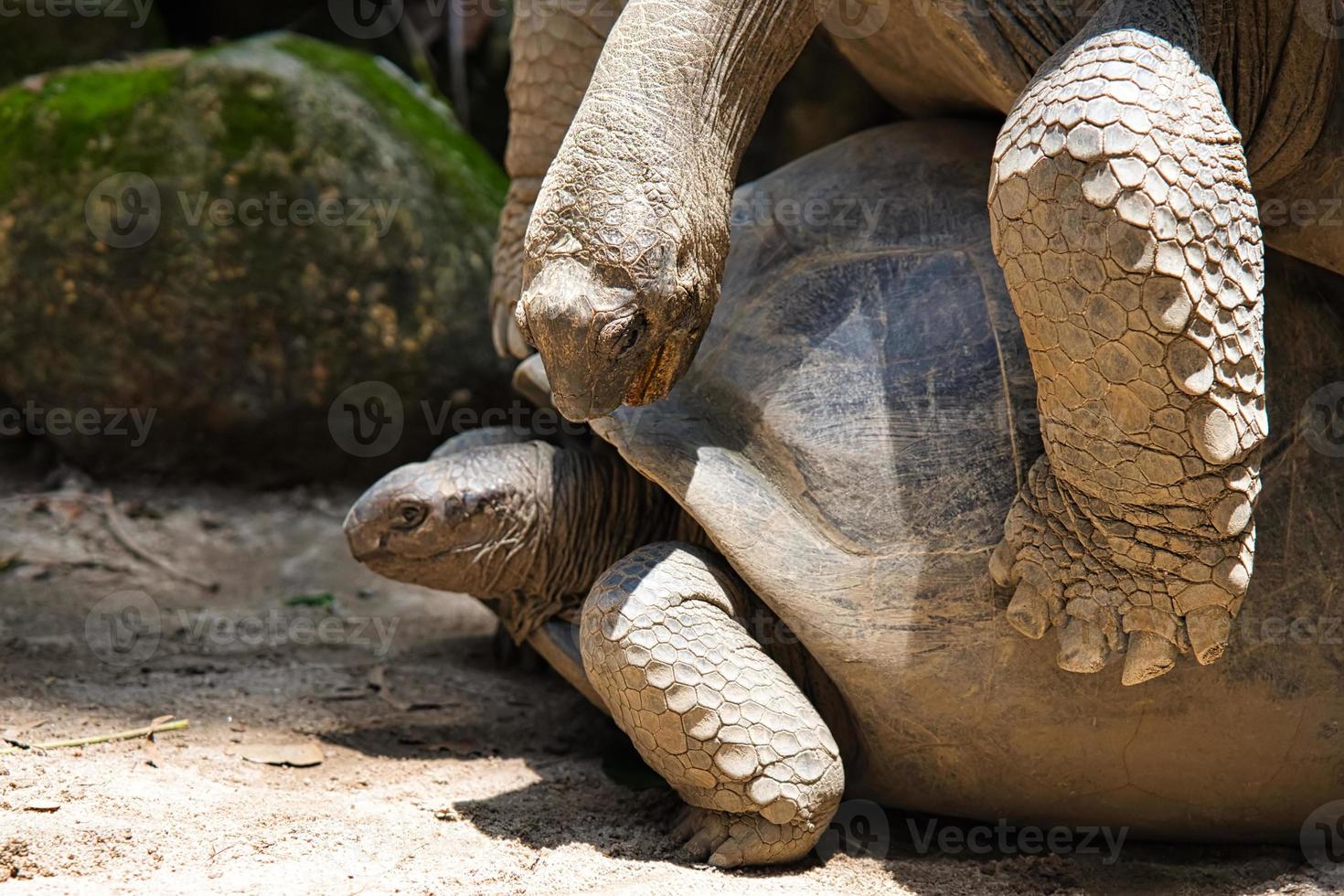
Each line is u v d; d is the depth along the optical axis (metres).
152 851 5.61
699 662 6.04
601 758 7.71
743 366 6.74
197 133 12.70
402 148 13.33
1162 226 5.08
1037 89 5.45
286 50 13.55
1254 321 5.34
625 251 5.54
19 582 10.62
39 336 12.50
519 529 7.45
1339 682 6.21
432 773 7.27
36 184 12.48
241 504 12.88
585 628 6.23
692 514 6.29
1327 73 5.92
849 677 6.16
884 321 6.64
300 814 6.25
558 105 8.11
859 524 6.26
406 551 7.43
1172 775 6.30
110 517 12.08
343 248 12.79
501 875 5.65
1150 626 5.71
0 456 12.99
